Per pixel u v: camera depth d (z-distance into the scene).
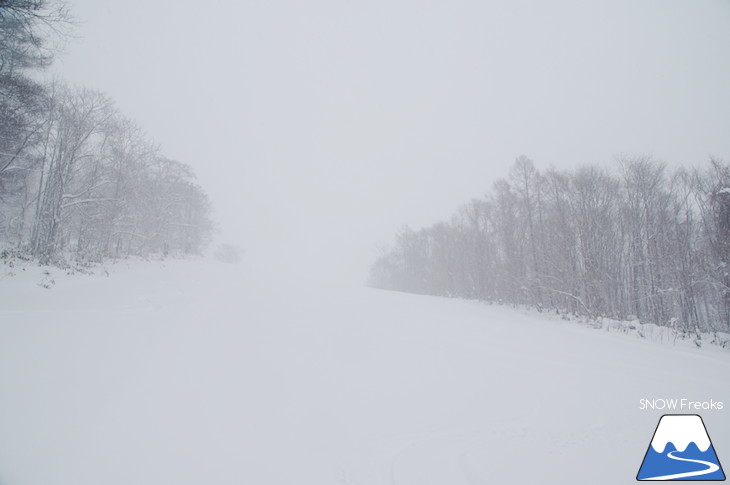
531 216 25.92
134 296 8.56
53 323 5.85
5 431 3.09
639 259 23.86
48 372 4.22
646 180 24.72
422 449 3.79
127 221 23.02
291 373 5.50
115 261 14.43
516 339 10.37
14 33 9.71
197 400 4.19
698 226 22.89
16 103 12.57
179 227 32.53
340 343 7.52
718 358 10.43
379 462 3.47
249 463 3.19
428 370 6.49
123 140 20.70
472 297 32.59
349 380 5.57
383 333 8.99
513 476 3.39
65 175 16.70
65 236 18.91
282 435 3.75
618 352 9.96
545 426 4.61
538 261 24.42
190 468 3.00
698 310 22.42
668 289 20.62
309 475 3.14
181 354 5.48
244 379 4.99
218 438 3.50
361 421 4.30
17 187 17.52
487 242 31.16
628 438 4.43
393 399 5.05
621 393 6.18
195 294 10.21
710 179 20.91
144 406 3.86
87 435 3.23
